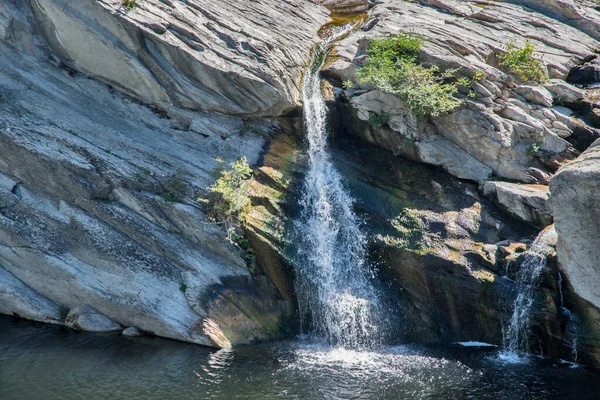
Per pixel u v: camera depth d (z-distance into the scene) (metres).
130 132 20.31
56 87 20.42
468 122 19.69
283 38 22.88
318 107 21.31
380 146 21.02
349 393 14.86
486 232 18.45
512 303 16.94
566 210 15.96
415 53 21.16
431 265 17.91
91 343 17.36
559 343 16.61
